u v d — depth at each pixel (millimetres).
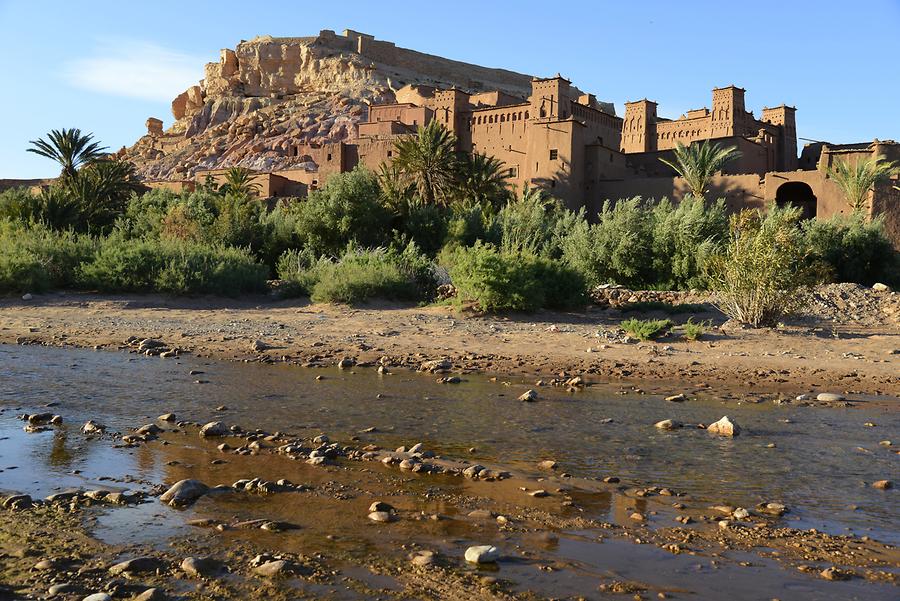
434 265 22609
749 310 15758
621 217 25688
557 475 5316
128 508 4379
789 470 5531
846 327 15820
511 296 17109
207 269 21078
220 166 100062
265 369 10508
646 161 52031
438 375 10367
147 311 17891
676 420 7461
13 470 5188
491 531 4086
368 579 3367
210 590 3215
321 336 14102
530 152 48875
